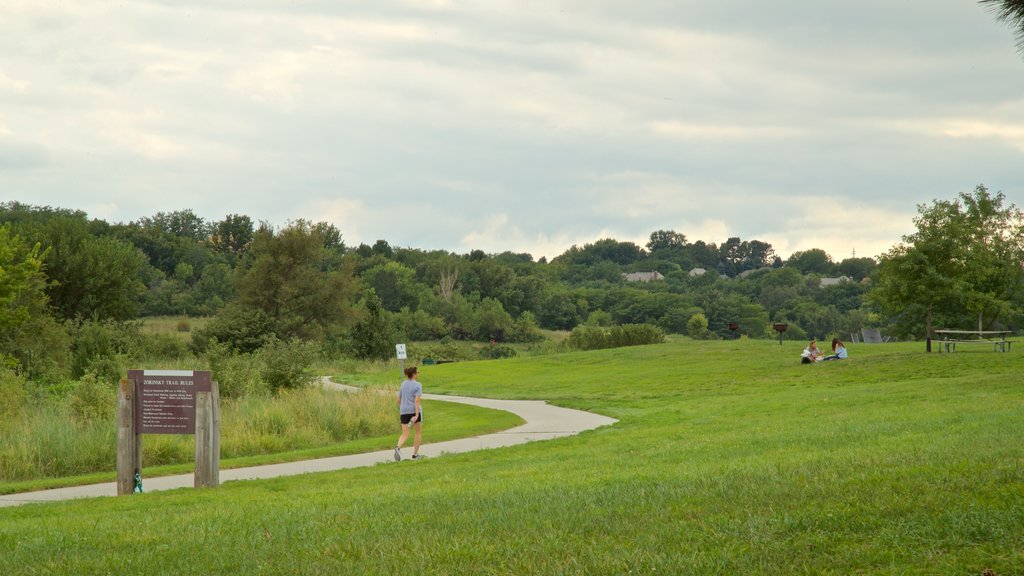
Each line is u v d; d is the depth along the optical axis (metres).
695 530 7.20
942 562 5.78
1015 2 7.59
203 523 9.20
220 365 29.84
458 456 16.94
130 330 63.00
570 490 10.08
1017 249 48.84
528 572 6.24
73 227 78.62
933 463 9.68
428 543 7.33
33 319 48.28
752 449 13.98
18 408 22.28
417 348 85.56
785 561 6.07
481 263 152.38
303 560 7.04
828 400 24.12
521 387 41.09
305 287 84.50
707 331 129.75
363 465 16.72
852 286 143.50
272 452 20.22
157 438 18.81
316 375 33.31
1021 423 14.06
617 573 6.05
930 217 37.50
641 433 19.38
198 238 183.12
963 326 54.03
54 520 10.37
